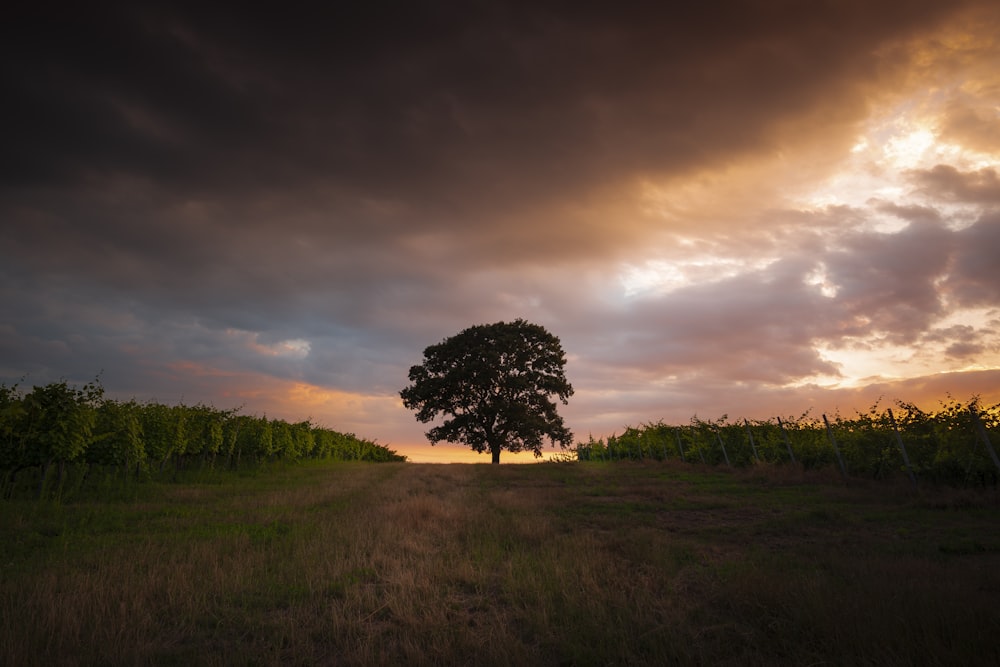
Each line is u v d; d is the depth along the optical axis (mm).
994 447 13641
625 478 20578
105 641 4691
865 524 10344
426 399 47250
